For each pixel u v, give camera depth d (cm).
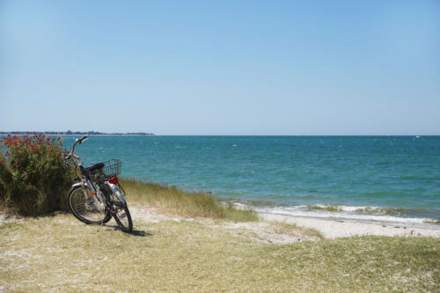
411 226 1691
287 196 2670
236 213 1425
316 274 690
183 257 777
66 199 1112
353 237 893
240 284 643
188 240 912
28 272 673
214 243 900
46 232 904
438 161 6019
